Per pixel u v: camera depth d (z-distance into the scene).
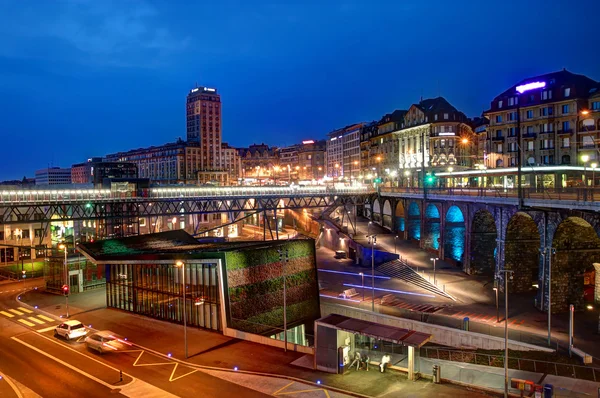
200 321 46.38
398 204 107.81
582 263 55.09
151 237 68.12
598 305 56.66
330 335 34.84
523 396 31.88
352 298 63.44
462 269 75.81
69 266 64.31
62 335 44.12
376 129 153.50
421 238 89.81
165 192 82.31
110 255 55.47
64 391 32.81
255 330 46.19
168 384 33.50
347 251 94.56
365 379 33.59
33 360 38.88
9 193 63.72
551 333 47.66
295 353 38.88
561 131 89.31
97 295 62.84
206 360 37.81
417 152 125.62
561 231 54.03
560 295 54.62
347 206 125.75
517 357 41.22
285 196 92.19
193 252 47.03
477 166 110.81
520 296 61.78
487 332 47.91
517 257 63.72
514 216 61.81
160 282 50.06
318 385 32.62
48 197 67.12
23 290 68.00
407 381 33.31
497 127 100.75
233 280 44.69
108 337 40.41
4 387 33.59
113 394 32.16
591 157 84.75
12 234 86.81
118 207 81.19
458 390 31.70
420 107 124.81
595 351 42.59
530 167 68.94
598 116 84.38
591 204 43.88
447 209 80.38
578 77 91.69
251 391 31.98
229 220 136.75
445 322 51.34
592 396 32.97
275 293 48.84
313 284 53.19
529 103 93.81
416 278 71.75
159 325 47.84
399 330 33.94
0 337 45.41
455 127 118.75
